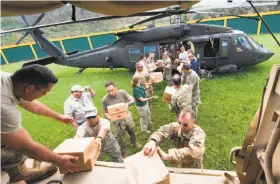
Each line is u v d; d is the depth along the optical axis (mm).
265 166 1307
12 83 1521
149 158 1987
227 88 8102
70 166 1857
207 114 6117
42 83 1561
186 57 7953
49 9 911
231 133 5113
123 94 4270
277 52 13234
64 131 6172
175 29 9172
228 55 9281
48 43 11742
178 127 2512
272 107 1348
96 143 2254
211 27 9219
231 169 3980
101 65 11227
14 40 24766
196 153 2266
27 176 1904
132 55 10086
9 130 1453
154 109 6809
